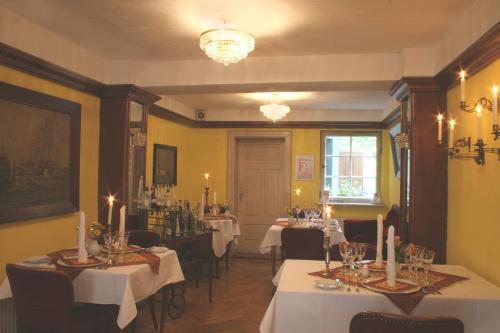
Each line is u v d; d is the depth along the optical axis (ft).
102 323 8.63
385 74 12.26
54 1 8.92
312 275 8.52
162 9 9.22
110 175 13.61
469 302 7.14
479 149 8.56
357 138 22.95
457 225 10.51
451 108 11.02
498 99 8.11
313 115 22.81
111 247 9.72
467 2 8.68
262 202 24.07
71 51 11.73
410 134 11.84
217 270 17.76
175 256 10.67
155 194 14.78
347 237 19.10
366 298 7.22
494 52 8.05
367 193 22.82
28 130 10.28
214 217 18.92
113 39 11.36
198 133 23.91
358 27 10.12
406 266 8.95
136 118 14.58
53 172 11.21
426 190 11.43
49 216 11.03
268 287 16.33
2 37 9.32
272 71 12.83
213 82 13.21
